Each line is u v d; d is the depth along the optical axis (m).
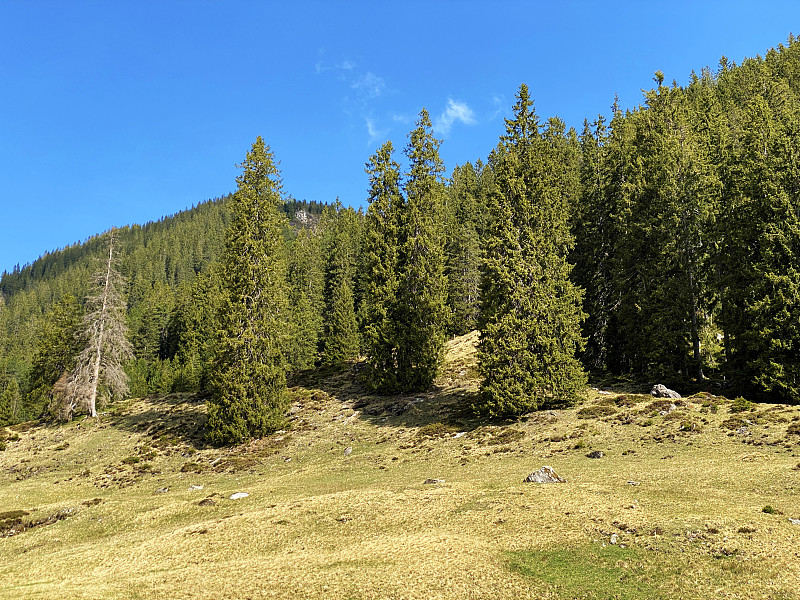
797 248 35.56
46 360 68.06
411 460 35.03
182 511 28.05
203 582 17.81
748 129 41.81
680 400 36.31
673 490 23.09
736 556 16.50
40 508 31.50
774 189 36.53
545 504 22.38
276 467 38.00
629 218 49.25
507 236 42.19
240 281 48.34
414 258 52.91
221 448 44.25
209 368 67.31
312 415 49.41
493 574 17.08
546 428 36.19
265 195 51.66
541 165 45.00
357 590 16.44
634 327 46.09
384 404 49.06
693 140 50.81
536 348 40.47
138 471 40.84
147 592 17.17
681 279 42.44
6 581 19.89
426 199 54.44
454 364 59.09
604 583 16.05
